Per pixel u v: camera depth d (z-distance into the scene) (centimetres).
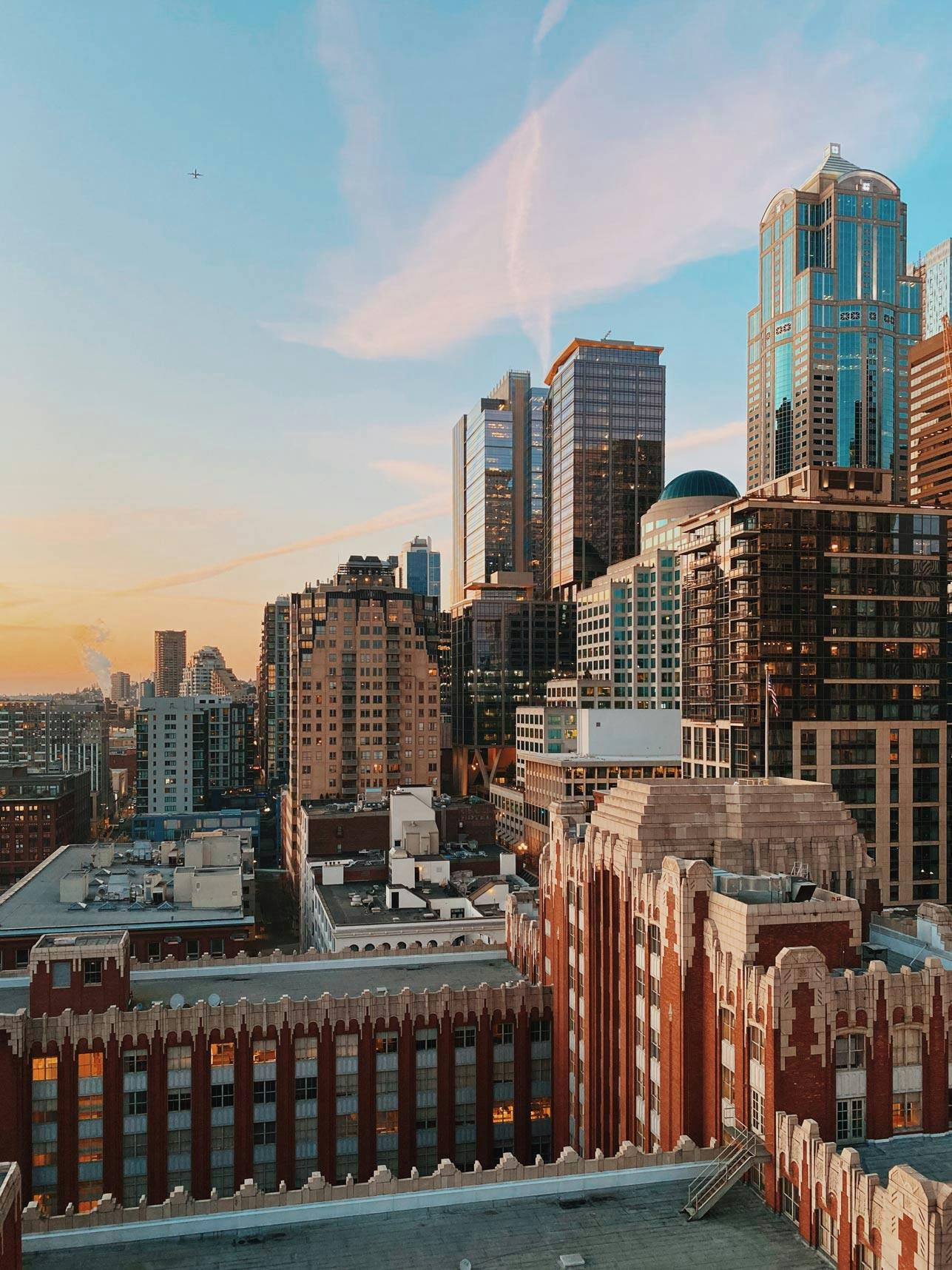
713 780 7012
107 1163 6950
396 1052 7450
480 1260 4203
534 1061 7675
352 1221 4538
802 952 4653
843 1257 3994
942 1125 4853
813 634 15862
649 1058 5825
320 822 16462
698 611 18162
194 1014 7094
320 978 8600
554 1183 4753
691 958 5334
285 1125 7181
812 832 6381
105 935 7888
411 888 13275
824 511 16188
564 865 7400
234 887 13325
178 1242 4394
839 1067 4753
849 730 15825
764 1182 4631
